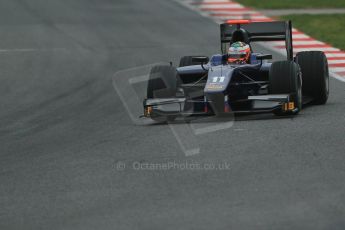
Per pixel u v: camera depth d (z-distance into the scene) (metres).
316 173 31.77
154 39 85.88
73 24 95.75
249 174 32.25
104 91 60.34
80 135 43.75
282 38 48.91
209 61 47.47
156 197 29.92
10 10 104.81
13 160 38.44
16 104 56.75
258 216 26.83
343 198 28.27
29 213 29.16
